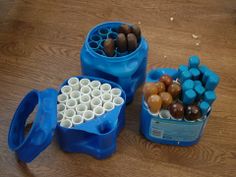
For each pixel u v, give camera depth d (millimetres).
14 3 1584
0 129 1145
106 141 1002
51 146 1096
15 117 1079
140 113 1192
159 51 1393
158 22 1513
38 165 1058
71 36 1457
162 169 1050
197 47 1405
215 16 1535
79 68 1334
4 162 1063
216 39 1436
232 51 1388
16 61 1354
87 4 1592
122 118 1101
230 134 1128
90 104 1067
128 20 1526
